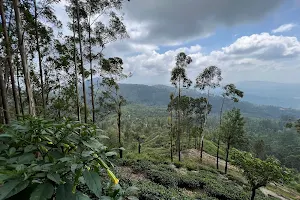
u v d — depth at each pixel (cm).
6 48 732
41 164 106
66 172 102
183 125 2738
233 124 1902
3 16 711
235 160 912
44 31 1088
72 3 1106
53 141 126
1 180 84
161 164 1405
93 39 1257
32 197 82
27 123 132
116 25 1245
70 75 1379
